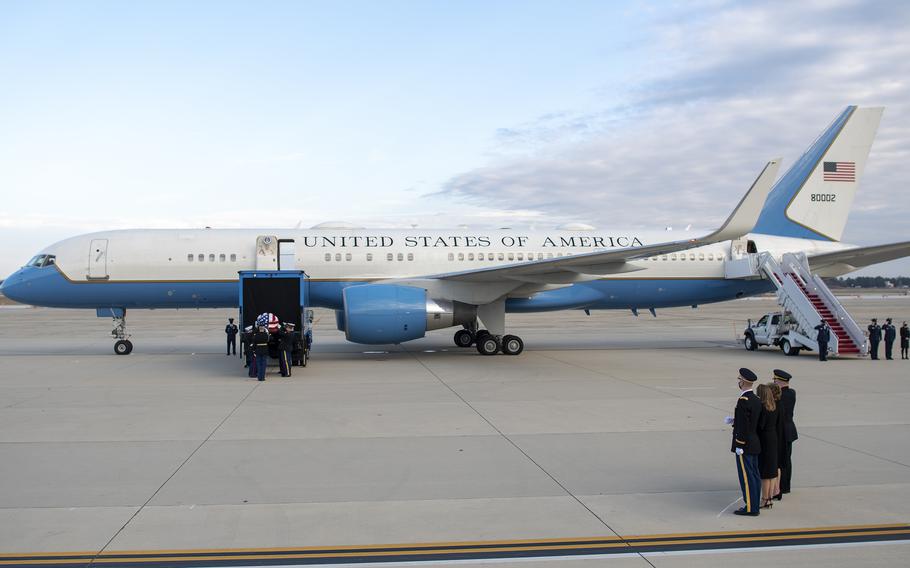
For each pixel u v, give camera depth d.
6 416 12.44
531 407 13.43
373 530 6.70
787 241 26.78
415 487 8.12
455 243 24.45
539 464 9.15
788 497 7.82
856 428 11.62
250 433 11.04
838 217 27.39
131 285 22.98
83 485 8.16
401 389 15.75
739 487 8.16
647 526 6.85
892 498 7.79
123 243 23.09
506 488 8.09
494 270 20.34
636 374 18.59
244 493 7.86
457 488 8.08
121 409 13.16
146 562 5.91
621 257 19.23
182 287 23.17
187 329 40.62
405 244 24.06
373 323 20.64
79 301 23.12
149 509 7.30
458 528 6.76
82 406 13.48
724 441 10.53
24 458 9.41
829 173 27.28
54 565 5.85
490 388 15.93
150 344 29.05
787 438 7.70
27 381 17.11
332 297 23.53
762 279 26.14
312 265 23.31
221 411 12.95
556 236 25.39
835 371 19.70
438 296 21.69
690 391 15.53
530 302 24.39
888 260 25.58
